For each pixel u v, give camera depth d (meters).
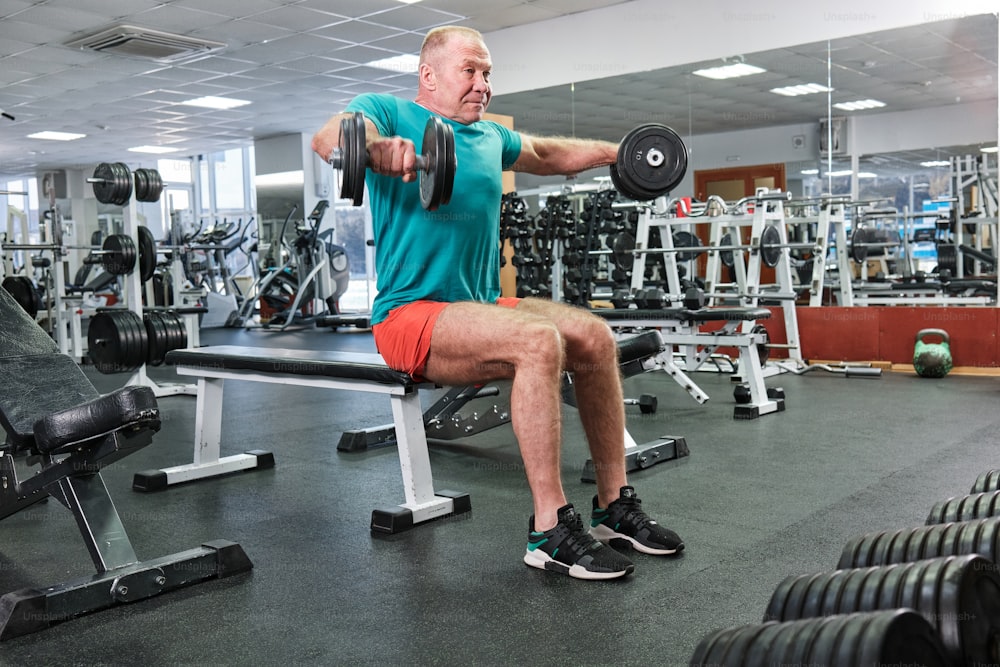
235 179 13.23
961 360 4.98
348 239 11.96
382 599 1.67
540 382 1.73
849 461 2.75
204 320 10.05
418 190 1.92
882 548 1.22
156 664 1.41
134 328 3.80
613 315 4.02
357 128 1.58
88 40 6.94
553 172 2.26
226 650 1.46
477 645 1.45
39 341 1.96
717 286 5.72
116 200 4.06
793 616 1.06
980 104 5.28
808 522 2.10
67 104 9.41
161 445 3.35
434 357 1.93
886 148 5.68
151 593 1.71
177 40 6.98
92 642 1.50
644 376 5.06
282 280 9.95
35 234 15.27
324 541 2.06
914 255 6.61
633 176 2.16
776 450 2.95
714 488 2.45
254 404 4.37
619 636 1.46
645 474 2.63
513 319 1.77
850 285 5.70
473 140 2.00
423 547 1.99
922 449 2.91
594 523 1.96
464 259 2.00
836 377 4.92
